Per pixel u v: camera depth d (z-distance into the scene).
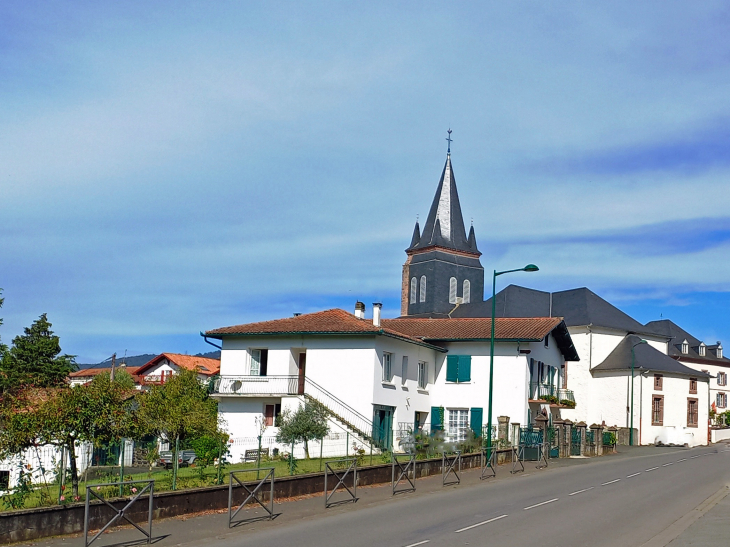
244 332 38.31
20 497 16.09
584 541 15.15
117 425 19.25
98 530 15.95
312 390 37.19
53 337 54.47
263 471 23.14
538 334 41.25
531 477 28.36
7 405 18.62
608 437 47.81
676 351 84.88
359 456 27.95
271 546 14.61
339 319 38.84
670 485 25.66
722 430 69.25
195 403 26.98
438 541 15.12
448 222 82.75
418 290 82.06
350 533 16.11
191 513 18.25
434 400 42.59
